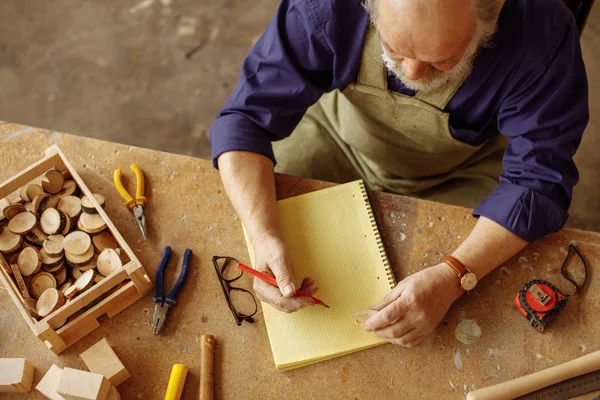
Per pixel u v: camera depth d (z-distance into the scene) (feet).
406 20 3.24
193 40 8.79
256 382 3.86
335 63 4.28
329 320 3.98
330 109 5.72
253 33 8.82
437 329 3.96
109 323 4.04
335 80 4.45
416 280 3.93
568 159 4.17
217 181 4.48
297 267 4.16
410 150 5.30
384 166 5.61
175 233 4.32
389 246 4.25
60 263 4.08
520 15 3.83
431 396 3.77
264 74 4.37
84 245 4.08
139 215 4.31
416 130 4.89
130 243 4.29
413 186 5.72
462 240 4.23
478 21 3.34
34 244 4.16
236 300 4.09
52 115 8.45
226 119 4.47
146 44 8.78
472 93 4.22
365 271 4.12
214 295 4.11
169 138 8.32
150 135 8.33
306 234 4.25
